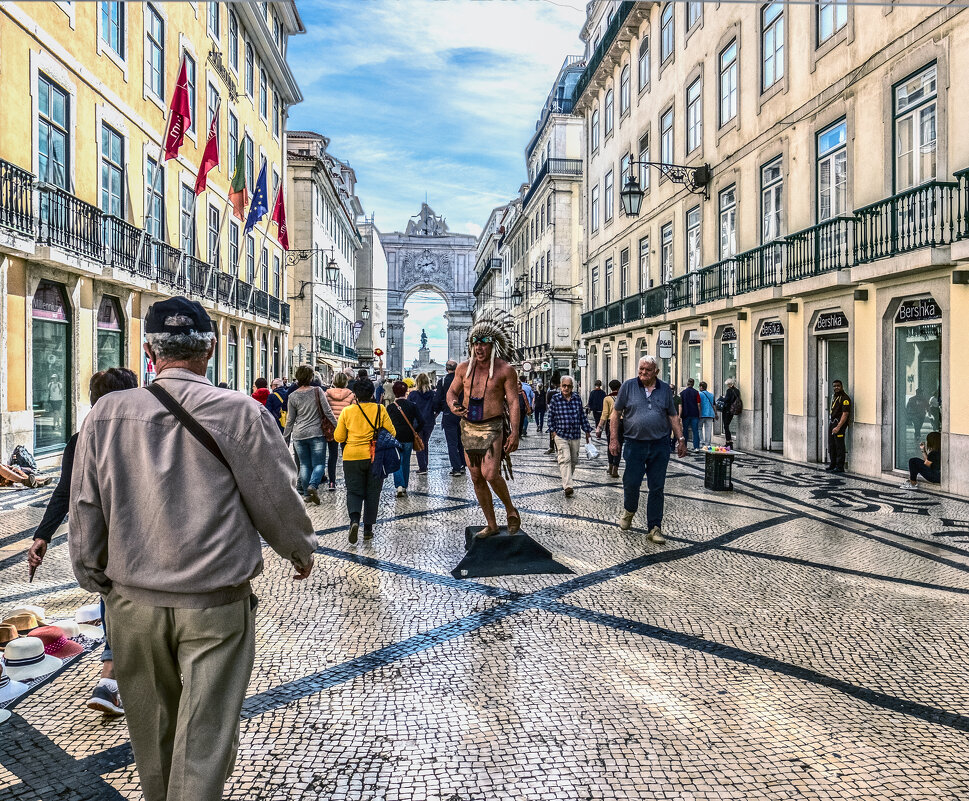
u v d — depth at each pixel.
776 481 9.95
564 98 36.91
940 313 9.28
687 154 17.86
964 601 4.50
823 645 3.76
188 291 16.81
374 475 6.06
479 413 5.33
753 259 14.00
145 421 1.82
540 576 5.06
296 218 33.69
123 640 1.83
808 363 12.39
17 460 9.57
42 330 11.50
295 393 8.01
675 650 3.69
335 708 3.04
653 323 19.55
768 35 13.77
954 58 8.89
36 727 2.85
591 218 28.62
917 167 9.73
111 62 13.71
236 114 22.59
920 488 9.20
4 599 4.39
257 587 4.79
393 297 85.81
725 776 2.53
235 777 2.51
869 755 2.67
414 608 4.35
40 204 10.93
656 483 6.11
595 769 2.57
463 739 2.78
